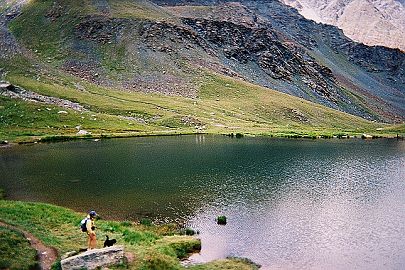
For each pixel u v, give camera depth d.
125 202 59.09
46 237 39.50
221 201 60.31
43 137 122.38
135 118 169.62
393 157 103.75
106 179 72.75
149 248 39.09
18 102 156.62
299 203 60.25
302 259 41.22
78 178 73.31
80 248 37.16
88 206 57.06
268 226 50.22
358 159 100.00
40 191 64.69
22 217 45.28
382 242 46.00
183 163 88.94
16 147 108.88
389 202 61.56
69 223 45.25
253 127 171.62
